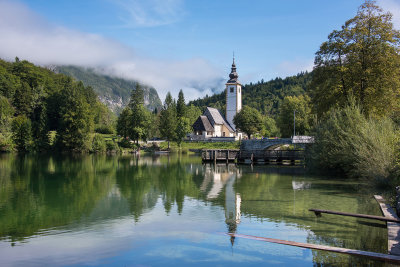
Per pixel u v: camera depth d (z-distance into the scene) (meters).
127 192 27.09
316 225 16.75
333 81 41.53
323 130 37.66
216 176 38.09
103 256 13.07
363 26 39.09
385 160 25.81
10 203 22.94
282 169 47.34
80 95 89.75
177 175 39.09
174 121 105.50
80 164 53.16
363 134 30.11
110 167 48.56
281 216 18.69
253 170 45.53
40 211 20.50
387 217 16.75
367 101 38.41
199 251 13.48
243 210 20.22
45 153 81.06
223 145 100.94
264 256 12.88
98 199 24.19
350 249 12.56
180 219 18.34
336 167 37.94
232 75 121.12
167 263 12.36
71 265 12.30
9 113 96.25
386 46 37.38
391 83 37.25
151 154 85.19
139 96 119.50
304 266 11.90
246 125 107.12
